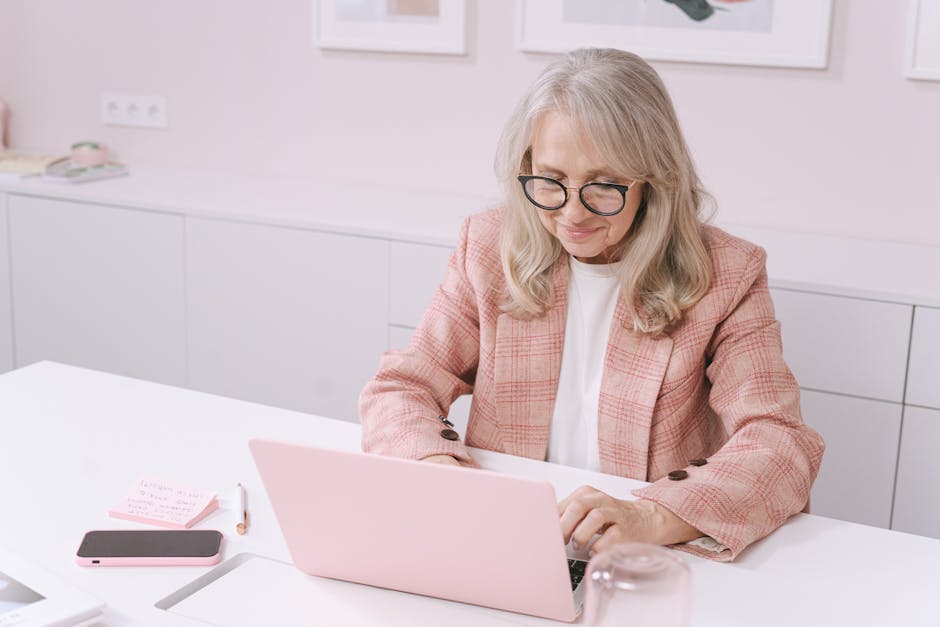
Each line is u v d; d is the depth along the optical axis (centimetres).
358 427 177
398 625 124
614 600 99
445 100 306
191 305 298
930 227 264
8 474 158
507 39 294
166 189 311
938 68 252
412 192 314
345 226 271
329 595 130
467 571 125
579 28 283
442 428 163
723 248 170
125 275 306
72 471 159
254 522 146
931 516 230
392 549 127
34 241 317
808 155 271
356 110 318
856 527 149
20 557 132
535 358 175
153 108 346
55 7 353
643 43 278
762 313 167
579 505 138
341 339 280
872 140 265
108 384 194
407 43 304
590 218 159
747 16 267
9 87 365
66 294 316
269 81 328
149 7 339
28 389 190
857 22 259
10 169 326
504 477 117
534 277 174
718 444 180
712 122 279
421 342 181
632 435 169
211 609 126
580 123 153
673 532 140
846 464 235
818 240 267
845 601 129
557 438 177
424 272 264
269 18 322
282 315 286
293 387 291
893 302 223
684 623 100
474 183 309
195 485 155
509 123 167
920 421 226
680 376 167
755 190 279
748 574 135
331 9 311
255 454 127
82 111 358
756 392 161
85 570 134
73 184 313
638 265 165
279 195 306
